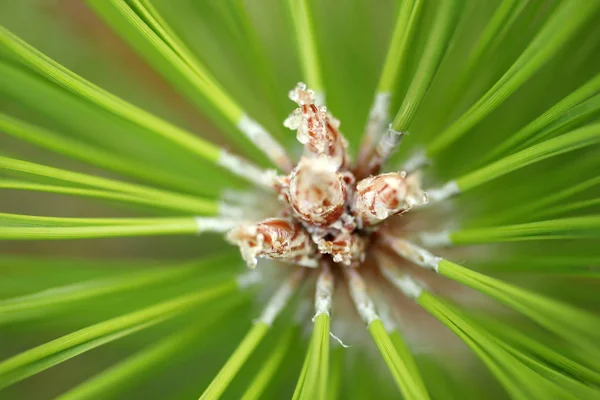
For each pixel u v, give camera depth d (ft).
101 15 0.68
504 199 0.69
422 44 0.64
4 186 0.58
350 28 0.73
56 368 0.88
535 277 0.71
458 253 0.71
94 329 0.59
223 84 0.74
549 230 0.57
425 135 0.69
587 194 0.66
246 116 0.64
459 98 0.66
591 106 0.58
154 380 0.79
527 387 0.57
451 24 0.57
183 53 0.61
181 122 0.84
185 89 0.70
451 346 0.73
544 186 0.66
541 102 0.67
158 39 0.60
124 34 0.67
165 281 0.67
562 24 0.58
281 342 0.63
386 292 0.68
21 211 0.95
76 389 0.61
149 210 0.71
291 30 0.65
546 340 0.66
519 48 0.64
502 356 0.57
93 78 0.82
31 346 0.85
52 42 0.82
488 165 0.60
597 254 0.64
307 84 0.63
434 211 0.69
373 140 0.63
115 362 0.87
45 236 0.58
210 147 0.64
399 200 0.59
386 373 0.72
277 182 0.64
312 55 0.63
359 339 0.71
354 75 0.74
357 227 0.63
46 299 0.61
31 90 0.67
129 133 0.71
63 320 0.69
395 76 0.62
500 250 0.71
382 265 0.65
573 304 0.71
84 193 0.60
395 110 0.65
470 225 0.65
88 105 0.66
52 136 0.63
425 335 0.71
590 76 0.66
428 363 0.69
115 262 0.73
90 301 0.66
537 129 0.59
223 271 0.69
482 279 0.58
